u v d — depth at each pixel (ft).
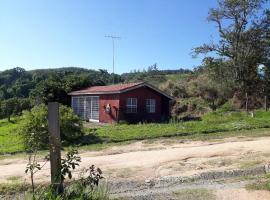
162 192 34.19
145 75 287.48
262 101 158.81
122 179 38.81
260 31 142.10
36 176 40.04
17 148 63.72
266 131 71.46
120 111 109.40
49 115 25.66
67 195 25.07
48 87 144.66
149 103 114.62
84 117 127.34
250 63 143.64
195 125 81.61
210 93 170.19
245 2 138.21
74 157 26.07
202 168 42.27
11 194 34.81
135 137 69.15
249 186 34.42
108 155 52.70
